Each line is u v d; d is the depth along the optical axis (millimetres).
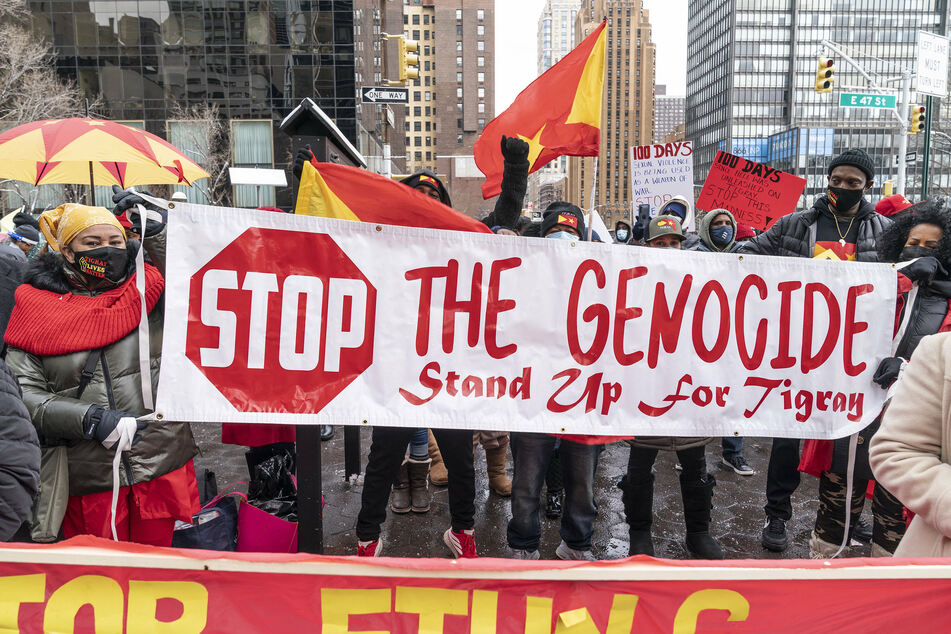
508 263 2156
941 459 1509
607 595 1424
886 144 90688
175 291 1947
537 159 2926
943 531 1400
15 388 1664
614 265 2219
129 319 2102
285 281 2021
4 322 2902
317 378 2047
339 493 3998
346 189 2242
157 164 3945
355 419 2070
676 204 5277
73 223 2062
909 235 2584
